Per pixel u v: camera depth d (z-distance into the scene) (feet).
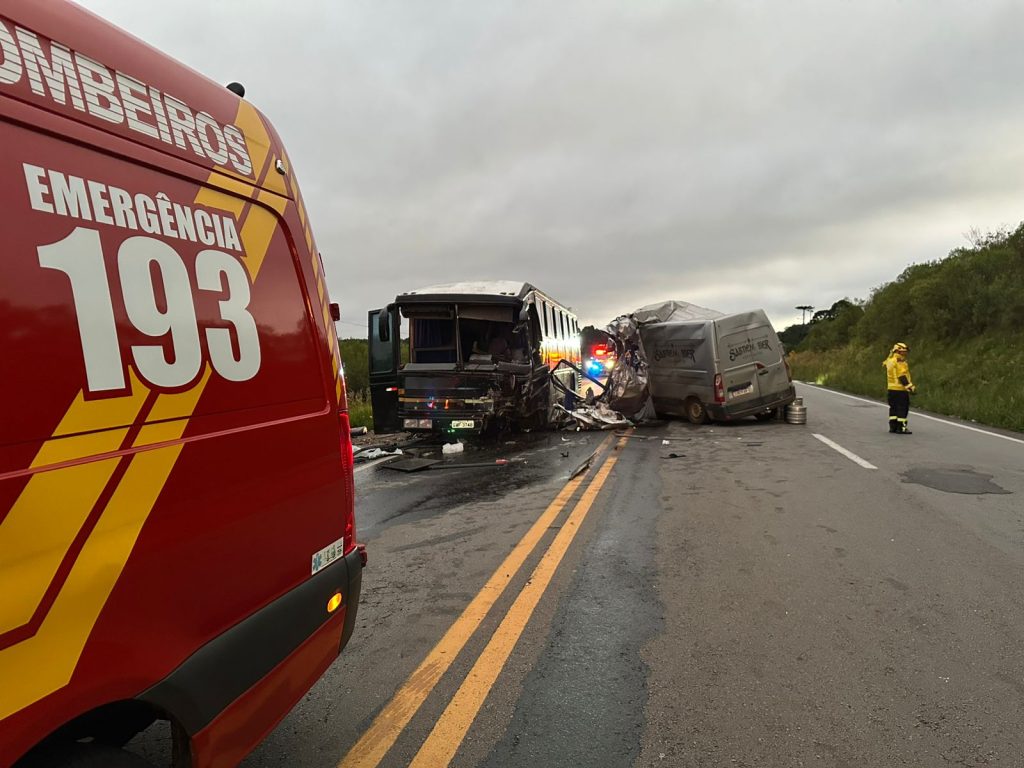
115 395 5.23
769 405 45.98
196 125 6.74
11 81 4.87
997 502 21.42
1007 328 76.95
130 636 5.17
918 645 11.41
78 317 5.01
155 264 5.82
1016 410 45.19
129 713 6.25
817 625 12.30
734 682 10.33
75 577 4.75
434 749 8.79
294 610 7.29
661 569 15.64
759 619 12.64
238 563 6.41
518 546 17.85
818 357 163.63
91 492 4.93
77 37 5.56
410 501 24.40
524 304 39.83
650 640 11.87
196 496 5.90
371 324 41.01
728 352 45.52
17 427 4.47
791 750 8.55
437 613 13.43
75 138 5.28
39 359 4.67
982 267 86.28
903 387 39.32
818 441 36.65
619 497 23.59
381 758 8.63
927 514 19.98
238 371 6.66
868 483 24.71
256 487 6.73
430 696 10.15
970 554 16.16
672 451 34.68
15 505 4.39
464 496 24.86
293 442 7.44
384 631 12.63
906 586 14.14
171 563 5.59
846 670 10.61
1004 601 13.24
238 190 7.14
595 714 9.54
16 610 4.34
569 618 12.93
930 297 93.71
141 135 5.97
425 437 42.80
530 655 11.43
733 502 22.26
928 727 9.01
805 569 15.34
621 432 43.91
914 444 34.81
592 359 57.41
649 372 51.08
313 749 8.84
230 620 6.28
